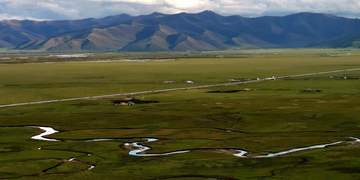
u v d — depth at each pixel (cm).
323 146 10950
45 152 10350
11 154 10150
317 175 8450
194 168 9031
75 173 8700
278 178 8375
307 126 13500
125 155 10112
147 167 9119
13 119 14788
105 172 8769
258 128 13388
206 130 13112
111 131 12975
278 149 10719
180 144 11275
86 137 12219
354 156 9631
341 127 13262
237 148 10881
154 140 11844
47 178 8388
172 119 14838
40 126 13750
